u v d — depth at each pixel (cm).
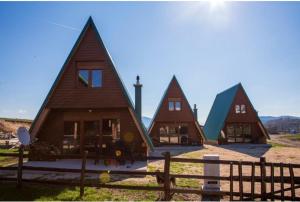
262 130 3522
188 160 891
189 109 3222
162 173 894
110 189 1003
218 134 3453
